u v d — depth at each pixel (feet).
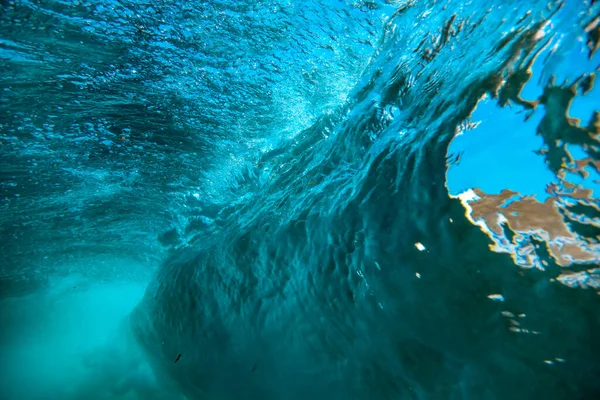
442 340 5.54
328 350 7.88
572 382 4.22
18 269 21.09
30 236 18.28
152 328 14.67
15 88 10.70
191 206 16.56
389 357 6.48
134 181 15.90
